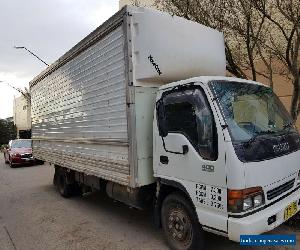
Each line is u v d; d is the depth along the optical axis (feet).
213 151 12.79
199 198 13.42
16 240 18.80
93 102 19.27
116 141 16.84
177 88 14.61
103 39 17.88
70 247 17.13
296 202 13.76
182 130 14.15
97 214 22.74
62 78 24.39
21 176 45.01
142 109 15.75
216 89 13.55
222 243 15.81
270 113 15.42
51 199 28.45
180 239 14.87
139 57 15.52
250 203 12.23
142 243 16.89
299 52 25.94
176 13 26.50
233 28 24.97
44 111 29.58
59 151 25.91
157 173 15.47
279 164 13.41
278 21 26.81
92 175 20.49
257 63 31.04
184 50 16.42
